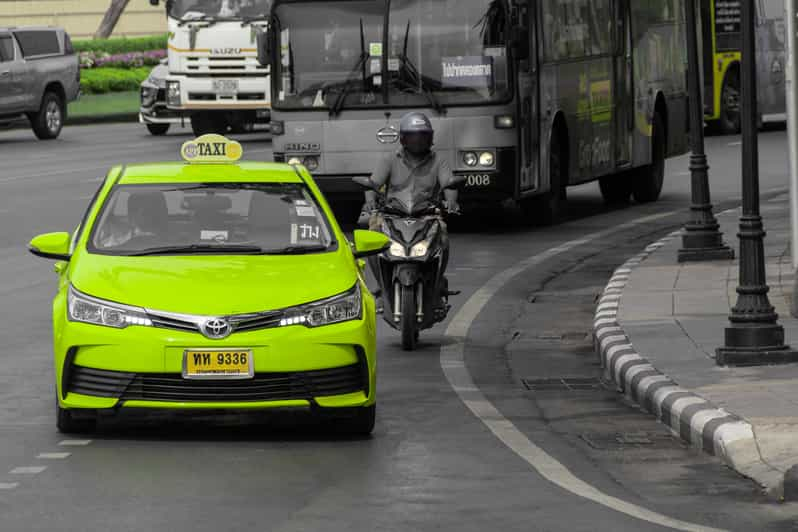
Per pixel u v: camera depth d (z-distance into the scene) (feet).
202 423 75.77
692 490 62.23
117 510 58.23
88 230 77.77
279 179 82.33
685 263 130.00
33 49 311.47
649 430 74.74
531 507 58.95
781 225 155.53
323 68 161.17
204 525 55.93
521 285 127.54
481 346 100.99
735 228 153.58
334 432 73.51
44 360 94.38
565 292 123.85
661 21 201.26
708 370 83.56
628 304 108.06
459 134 158.30
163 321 69.21
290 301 70.18
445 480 63.62
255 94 281.54
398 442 71.56
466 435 73.31
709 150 269.03
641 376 82.38
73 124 376.68
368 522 56.44
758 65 304.91
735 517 57.72
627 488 62.64
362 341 70.90
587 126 177.68
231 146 83.71
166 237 77.30
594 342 99.45
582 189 222.28
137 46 487.20
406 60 159.12
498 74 158.10
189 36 281.33
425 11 159.22
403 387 86.53
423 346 100.99
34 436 72.38
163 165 83.76
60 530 55.21
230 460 67.26
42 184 215.92
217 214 79.15
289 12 161.99
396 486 62.49
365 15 160.04
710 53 296.10
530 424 76.33
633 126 189.67
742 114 86.48
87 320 69.77
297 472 65.00
